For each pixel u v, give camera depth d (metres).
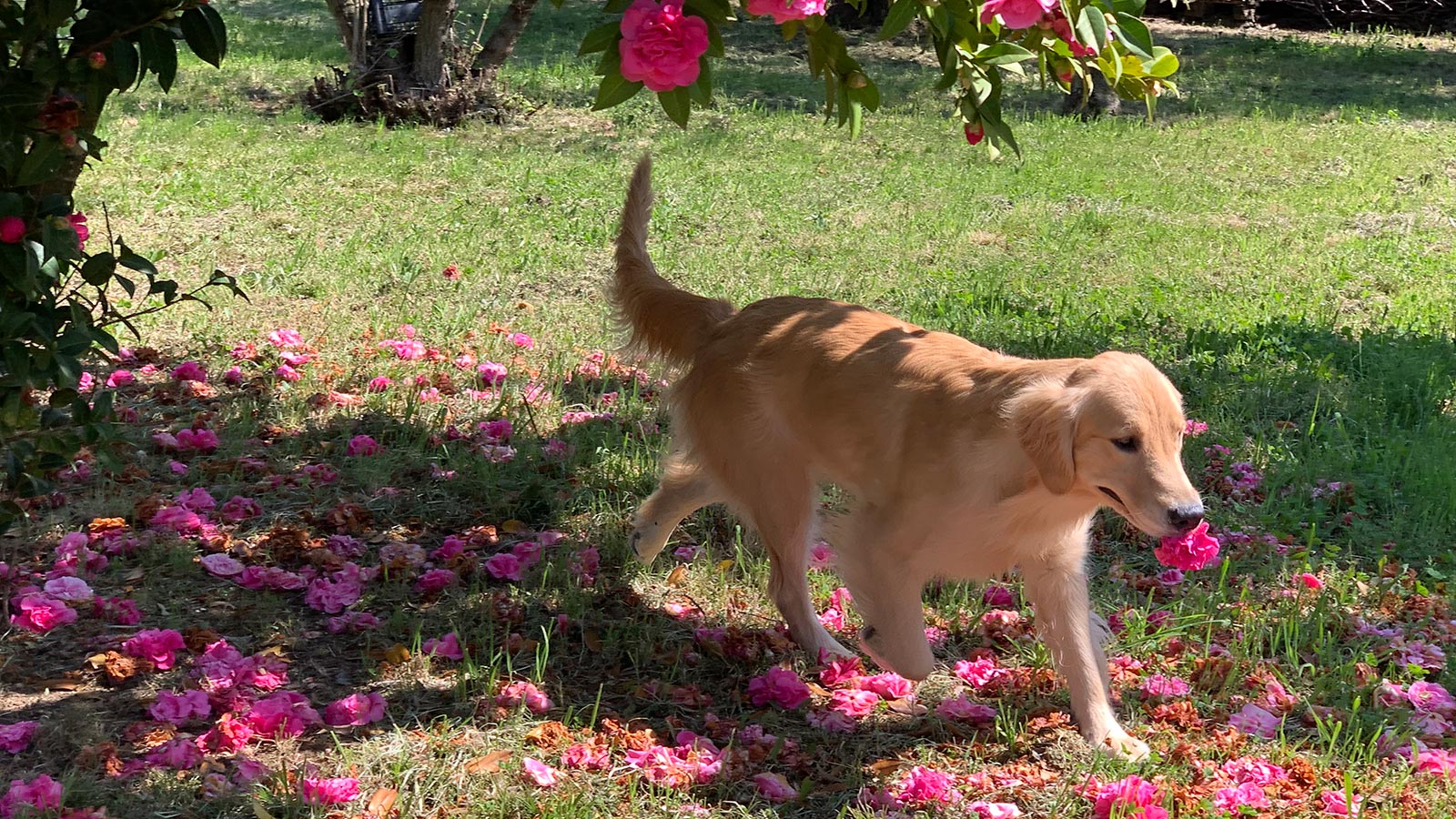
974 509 4.10
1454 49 23.39
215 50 3.83
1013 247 10.95
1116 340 8.34
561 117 15.93
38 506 5.54
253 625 4.83
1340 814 3.83
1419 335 8.50
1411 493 6.25
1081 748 4.24
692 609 5.15
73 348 3.98
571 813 3.74
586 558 5.41
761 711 4.48
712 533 5.85
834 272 9.85
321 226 10.56
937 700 4.60
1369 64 21.67
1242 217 12.17
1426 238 11.44
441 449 6.47
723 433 4.86
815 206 12.02
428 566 5.35
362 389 7.15
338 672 4.57
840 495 6.25
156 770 3.86
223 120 14.31
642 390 7.34
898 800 3.92
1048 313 8.96
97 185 11.16
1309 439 6.81
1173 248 10.91
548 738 4.15
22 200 3.73
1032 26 4.07
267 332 7.97
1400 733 4.33
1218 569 5.54
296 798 3.72
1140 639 4.91
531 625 4.95
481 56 15.85
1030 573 4.33
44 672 4.45
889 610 4.34
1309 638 4.94
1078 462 3.79
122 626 4.74
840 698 4.45
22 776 3.82
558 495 6.00
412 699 4.40
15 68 3.70
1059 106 17.52
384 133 14.44
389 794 3.76
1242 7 25.86
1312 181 13.60
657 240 10.57
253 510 5.69
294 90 16.70
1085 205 12.48
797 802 3.94
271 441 6.46
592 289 9.30
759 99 17.70
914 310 8.83
